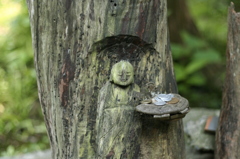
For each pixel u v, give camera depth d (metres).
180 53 2.88
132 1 1.33
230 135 1.69
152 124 1.43
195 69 2.87
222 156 1.74
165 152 1.47
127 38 1.37
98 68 1.40
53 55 1.43
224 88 1.76
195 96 2.98
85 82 1.40
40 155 2.29
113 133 1.37
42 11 1.42
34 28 1.46
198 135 2.02
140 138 1.44
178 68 2.86
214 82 3.07
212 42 3.35
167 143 1.47
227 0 3.15
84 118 1.43
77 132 1.44
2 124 2.69
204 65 3.08
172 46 2.88
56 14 1.39
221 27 3.45
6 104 2.89
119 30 1.35
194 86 3.06
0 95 2.92
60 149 1.51
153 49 1.42
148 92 1.43
